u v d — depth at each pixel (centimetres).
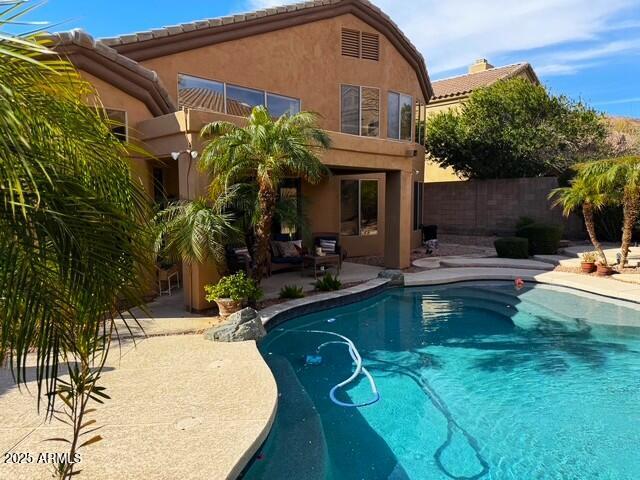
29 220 190
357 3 1533
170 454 400
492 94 2195
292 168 872
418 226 2025
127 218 231
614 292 1095
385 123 1673
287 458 462
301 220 1019
